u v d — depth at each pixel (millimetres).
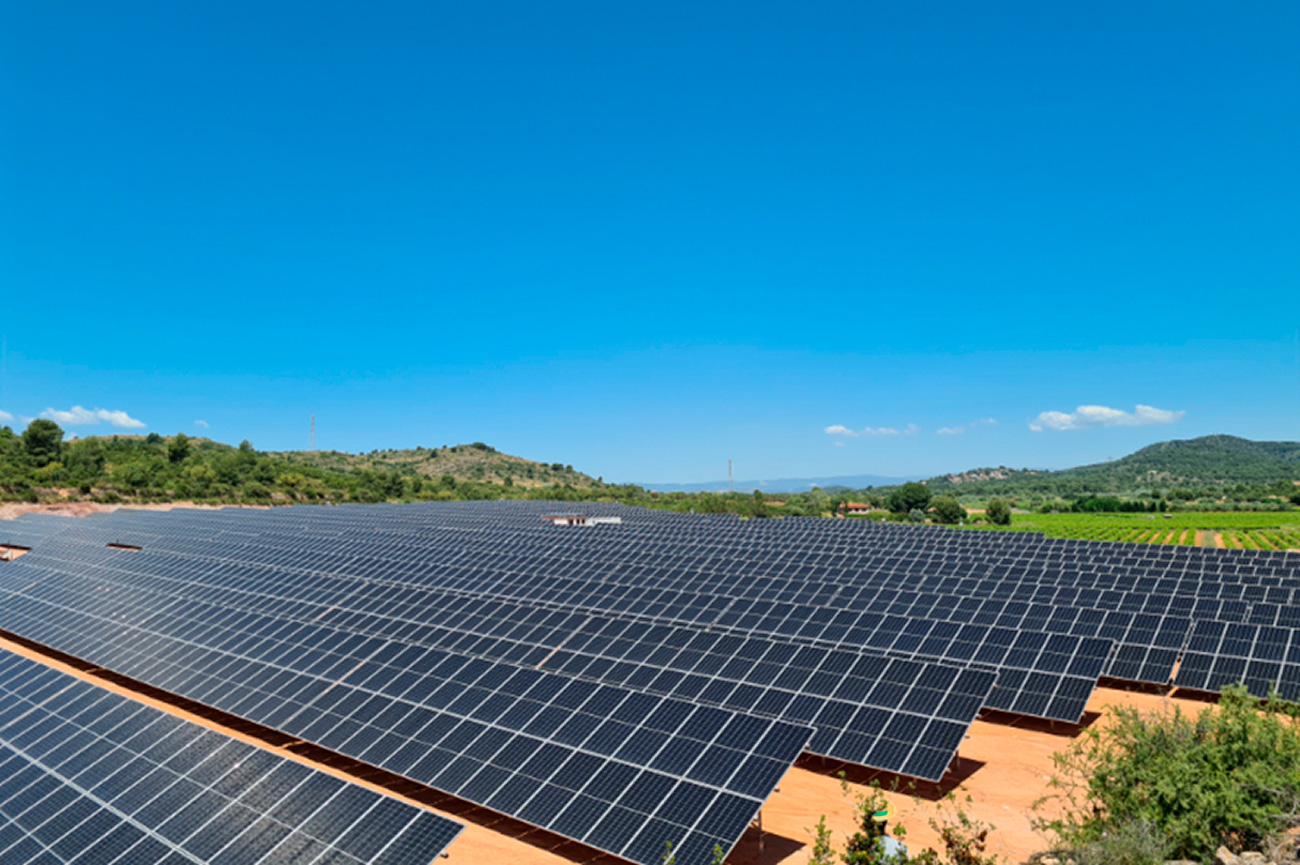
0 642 41562
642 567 52156
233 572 48438
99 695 23562
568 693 24109
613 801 18688
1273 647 31297
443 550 60156
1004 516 140375
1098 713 30312
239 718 28859
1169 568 55875
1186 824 14289
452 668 27031
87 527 75625
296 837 16016
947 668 25906
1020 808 21516
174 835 16344
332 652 29953
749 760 19359
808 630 35344
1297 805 13992
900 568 55062
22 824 17297
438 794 22766
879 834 14102
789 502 171500
